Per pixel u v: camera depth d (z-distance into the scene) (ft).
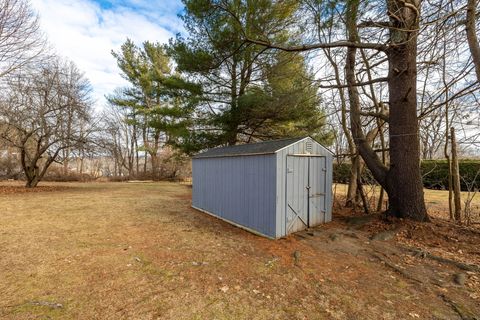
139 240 14.75
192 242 14.58
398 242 13.52
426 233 13.92
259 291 9.15
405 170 15.75
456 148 17.11
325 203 18.21
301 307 8.15
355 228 16.46
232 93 33.50
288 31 24.18
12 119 36.63
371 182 24.77
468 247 12.22
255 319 7.51
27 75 37.91
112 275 10.19
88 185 52.42
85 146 41.45
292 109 27.86
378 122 20.72
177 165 68.74
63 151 43.75
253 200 16.79
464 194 30.73
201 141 33.81
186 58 28.55
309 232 16.11
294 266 11.31
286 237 15.35
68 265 11.06
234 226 18.51
